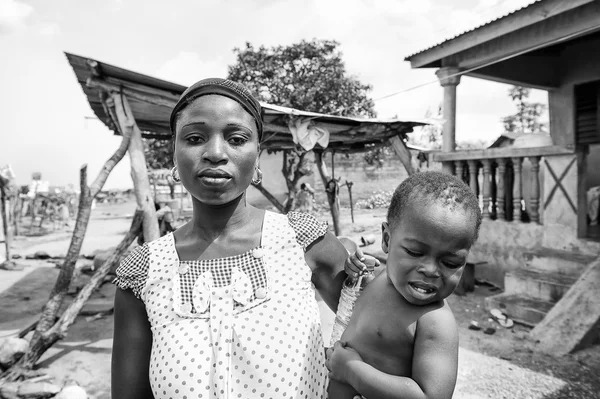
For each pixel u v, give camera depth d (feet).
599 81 27.63
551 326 16.19
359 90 53.62
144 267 4.58
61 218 59.26
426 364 4.11
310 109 50.47
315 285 5.12
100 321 20.08
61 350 16.89
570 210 20.29
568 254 19.89
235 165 4.30
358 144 32.60
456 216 4.00
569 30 20.56
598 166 29.63
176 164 4.60
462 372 14.23
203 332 4.10
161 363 4.05
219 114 4.27
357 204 70.85
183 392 3.89
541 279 19.03
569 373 13.92
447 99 26.35
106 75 17.11
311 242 4.66
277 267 4.43
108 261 16.60
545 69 29.12
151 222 17.16
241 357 4.02
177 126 4.50
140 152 17.30
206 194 4.27
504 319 18.13
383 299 4.64
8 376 14.40
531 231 21.84
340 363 4.50
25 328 18.49
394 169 73.46
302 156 34.17
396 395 4.08
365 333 4.64
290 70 52.90
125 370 4.50
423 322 4.27
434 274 4.07
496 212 24.26
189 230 4.81
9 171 40.70
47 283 27.58
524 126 76.64
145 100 17.39
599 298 15.79
